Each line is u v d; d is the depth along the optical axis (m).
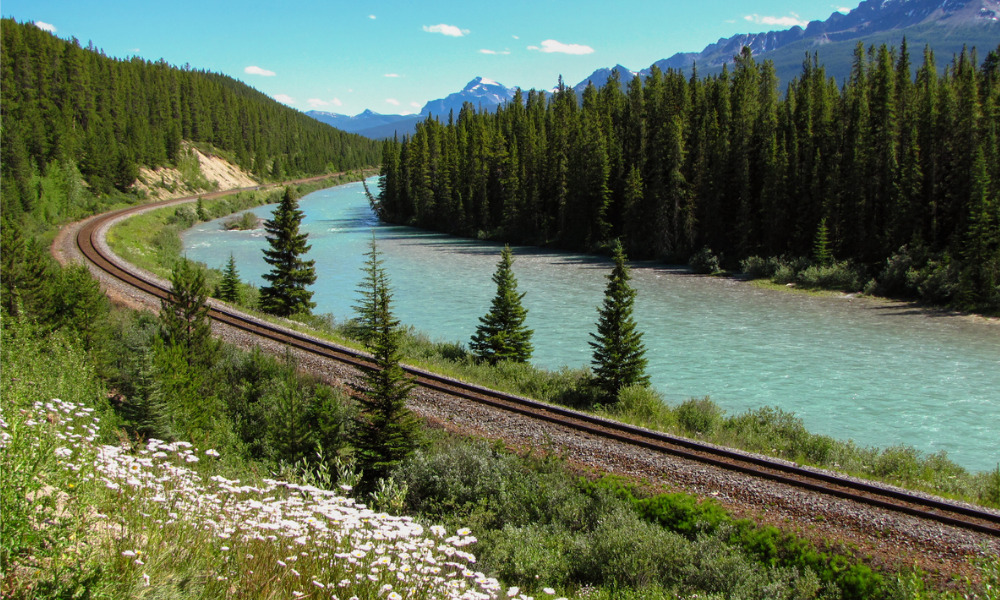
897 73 72.31
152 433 13.51
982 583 9.79
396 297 48.38
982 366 32.16
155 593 3.90
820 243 60.31
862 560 10.43
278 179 175.88
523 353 28.84
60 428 6.80
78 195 90.12
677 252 73.50
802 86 80.19
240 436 16.70
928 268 51.09
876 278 55.59
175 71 169.00
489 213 98.56
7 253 23.88
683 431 18.77
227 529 5.21
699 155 76.38
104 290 32.19
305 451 14.71
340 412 16.81
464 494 12.91
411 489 13.08
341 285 52.62
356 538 5.84
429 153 112.75
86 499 4.22
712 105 85.81
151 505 5.23
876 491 13.48
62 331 21.36
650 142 84.56
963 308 45.84
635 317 43.78
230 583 4.48
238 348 23.72
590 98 112.12
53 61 121.81
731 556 10.13
